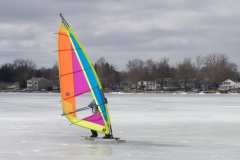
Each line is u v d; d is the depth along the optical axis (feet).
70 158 98.48
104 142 122.42
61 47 111.96
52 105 339.98
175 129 157.99
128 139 130.11
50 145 117.60
